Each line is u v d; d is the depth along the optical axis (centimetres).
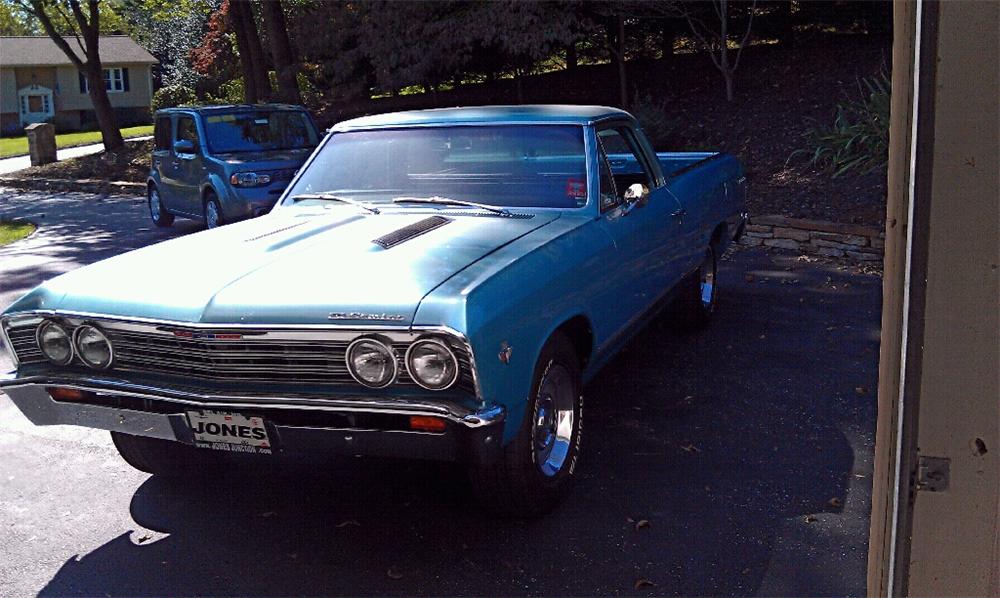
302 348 331
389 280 343
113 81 5550
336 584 342
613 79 1780
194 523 395
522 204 457
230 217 1122
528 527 381
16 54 5238
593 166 456
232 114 1207
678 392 539
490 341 324
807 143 1211
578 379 411
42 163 2394
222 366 341
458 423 314
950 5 151
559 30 1443
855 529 371
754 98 1451
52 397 374
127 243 1198
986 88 151
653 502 399
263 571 353
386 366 322
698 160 689
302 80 2547
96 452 479
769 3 1667
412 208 461
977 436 161
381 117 521
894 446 169
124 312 354
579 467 438
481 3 1600
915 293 161
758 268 888
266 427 336
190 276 369
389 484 430
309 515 400
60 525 395
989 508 163
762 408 511
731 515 385
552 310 373
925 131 155
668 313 651
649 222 500
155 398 345
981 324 158
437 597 331
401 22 1689
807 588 329
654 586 332
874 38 1652
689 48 1900
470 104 1861
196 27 3975
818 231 929
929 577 168
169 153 1258
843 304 741
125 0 2733
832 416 497
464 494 417
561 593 330
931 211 157
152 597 336
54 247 1186
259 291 345
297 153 1177
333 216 455
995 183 153
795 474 425
